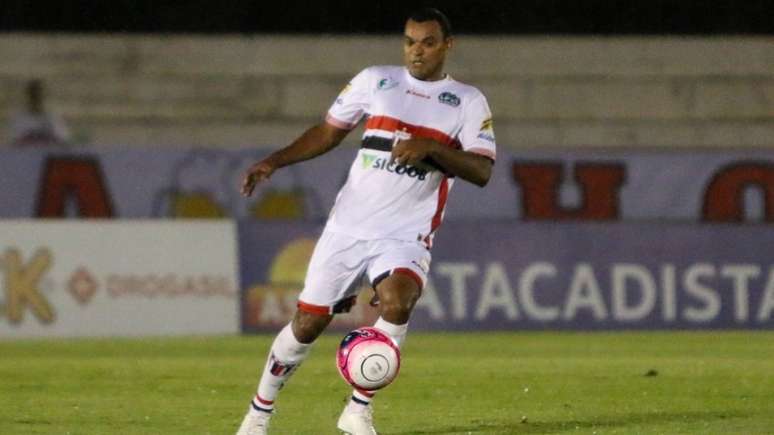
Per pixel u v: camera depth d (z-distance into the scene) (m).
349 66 73.69
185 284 49.84
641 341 46.75
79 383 29.88
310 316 20.11
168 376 31.59
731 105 73.50
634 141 71.44
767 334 50.97
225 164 60.22
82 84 71.06
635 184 60.38
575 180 60.16
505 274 52.12
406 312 19.42
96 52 72.00
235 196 60.09
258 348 43.09
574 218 60.12
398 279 19.47
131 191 59.72
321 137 20.83
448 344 44.91
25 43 71.44
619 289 52.94
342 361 19.02
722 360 37.31
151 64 72.31
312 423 22.86
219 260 50.28
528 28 75.56
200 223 50.22
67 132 67.75
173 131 70.31
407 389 28.50
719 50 74.69
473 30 75.31
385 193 20.02
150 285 49.47
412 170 19.97
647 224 53.47
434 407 25.27
